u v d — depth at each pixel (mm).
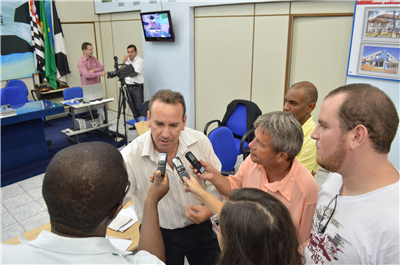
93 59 5754
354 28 3029
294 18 3689
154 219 942
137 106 5781
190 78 5051
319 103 3736
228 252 714
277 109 4133
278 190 1235
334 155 795
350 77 3199
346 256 806
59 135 5562
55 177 662
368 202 772
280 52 3887
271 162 1184
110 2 6242
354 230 787
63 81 6527
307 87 1775
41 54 6023
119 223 1718
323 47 3523
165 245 1456
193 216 1311
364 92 741
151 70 5762
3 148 3910
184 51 4973
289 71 3893
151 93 5949
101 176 670
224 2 4156
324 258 884
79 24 6641
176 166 1254
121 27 6348
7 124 3869
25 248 656
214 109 4984
